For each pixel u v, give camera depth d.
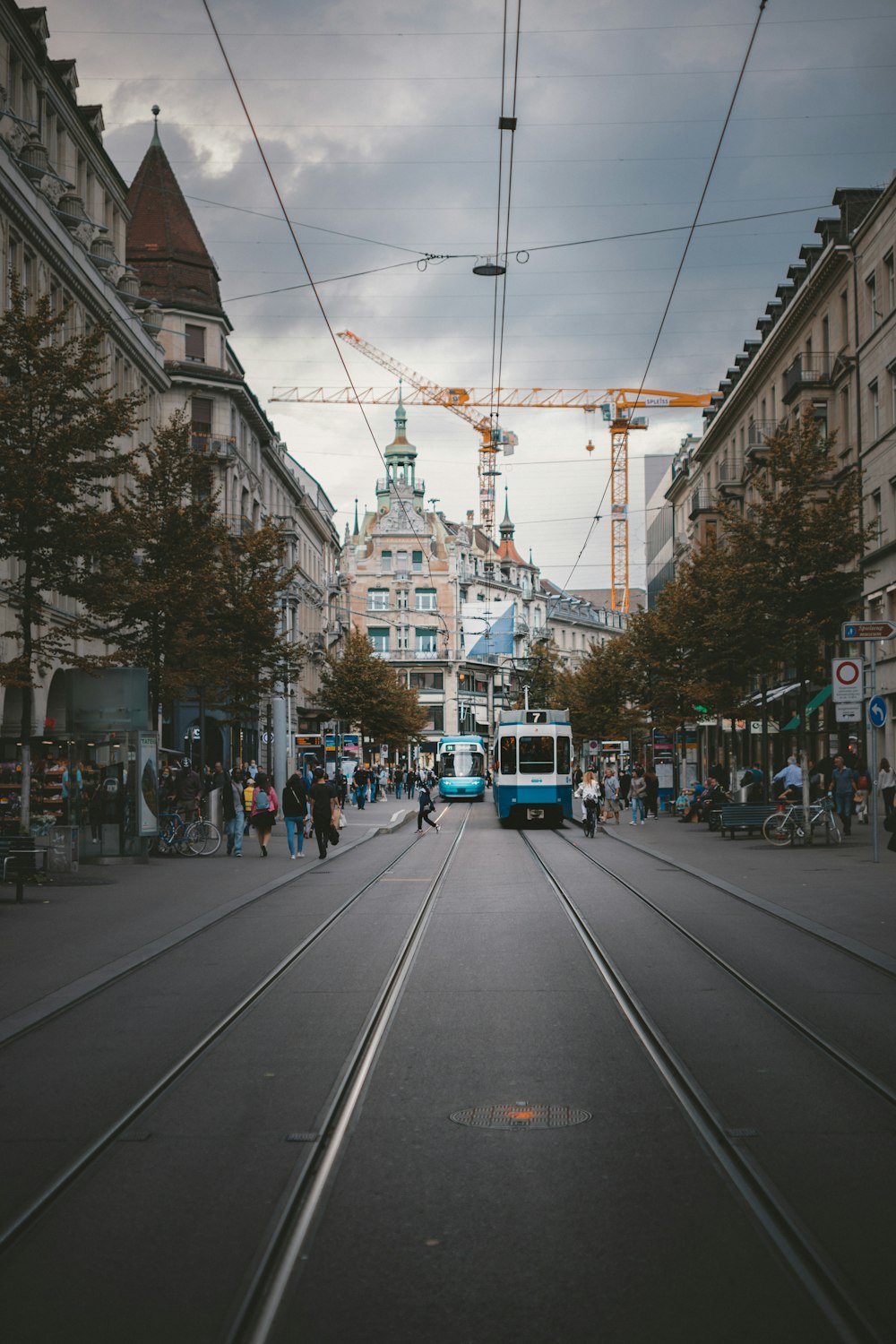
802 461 30.75
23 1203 5.53
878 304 40.41
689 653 45.88
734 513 31.11
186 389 55.88
